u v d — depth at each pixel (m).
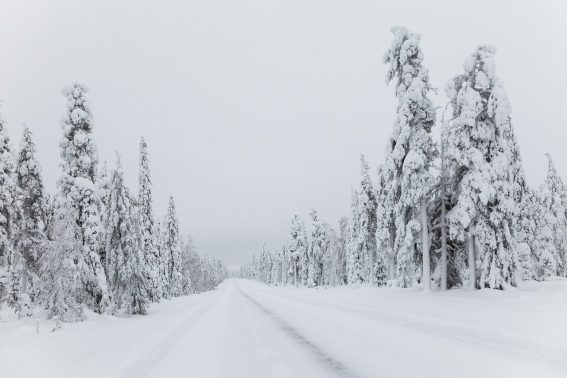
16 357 12.34
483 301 20.45
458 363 8.16
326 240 88.81
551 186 47.81
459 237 26.95
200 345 12.30
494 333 11.50
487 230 25.48
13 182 29.50
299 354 10.02
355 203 67.31
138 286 33.66
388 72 29.30
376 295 29.55
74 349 13.37
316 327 15.43
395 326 14.38
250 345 11.80
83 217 29.25
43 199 32.03
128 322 24.70
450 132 27.45
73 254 26.47
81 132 29.83
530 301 19.02
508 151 26.31
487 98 26.88
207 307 32.31
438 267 29.70
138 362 10.10
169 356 10.67
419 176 27.61
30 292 31.50
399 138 28.14
